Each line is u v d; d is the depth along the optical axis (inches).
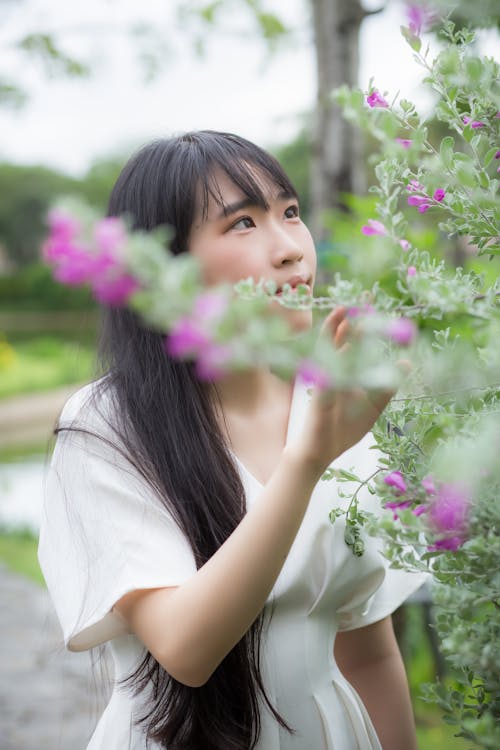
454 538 31.9
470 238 40.6
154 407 46.8
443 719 37.0
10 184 1286.9
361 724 48.1
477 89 33.6
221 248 44.5
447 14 35.0
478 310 30.4
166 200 45.5
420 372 30.2
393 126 31.6
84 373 302.5
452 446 30.5
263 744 45.3
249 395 50.3
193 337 23.9
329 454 35.6
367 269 31.2
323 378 26.4
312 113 121.4
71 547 44.8
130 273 23.4
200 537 44.1
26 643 177.6
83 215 23.4
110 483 44.3
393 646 54.2
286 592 46.2
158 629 39.6
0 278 1293.1
